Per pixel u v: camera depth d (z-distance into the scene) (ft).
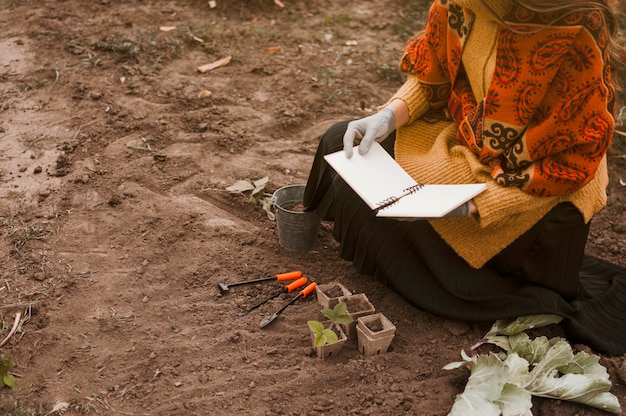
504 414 8.47
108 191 12.98
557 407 9.11
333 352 9.75
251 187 13.07
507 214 9.17
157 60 16.93
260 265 11.49
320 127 15.33
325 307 10.49
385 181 9.40
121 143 14.28
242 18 19.27
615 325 10.39
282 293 10.88
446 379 9.48
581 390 8.92
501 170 9.14
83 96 15.61
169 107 15.46
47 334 9.94
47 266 11.19
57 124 14.70
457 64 9.60
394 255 10.36
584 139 8.65
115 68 16.62
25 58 16.76
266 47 18.04
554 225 9.61
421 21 19.77
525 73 8.58
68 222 12.17
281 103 15.96
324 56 17.90
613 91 8.87
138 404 8.95
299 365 9.59
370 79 17.24
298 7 20.11
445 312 10.19
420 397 9.20
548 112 8.75
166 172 13.60
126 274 11.15
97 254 11.53
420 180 9.78
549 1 7.99
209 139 14.58
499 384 8.68
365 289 11.08
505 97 8.79
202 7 19.56
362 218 10.43
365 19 19.76
